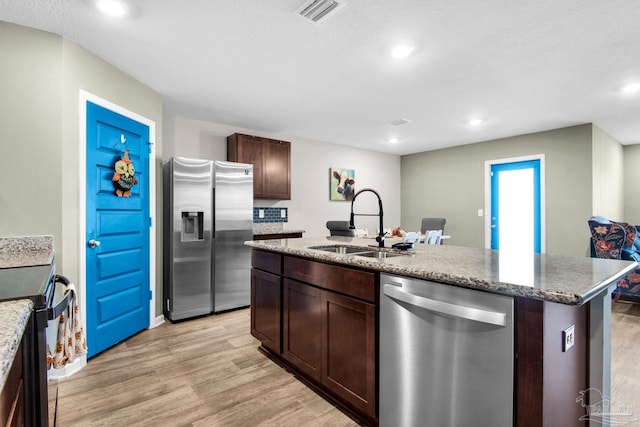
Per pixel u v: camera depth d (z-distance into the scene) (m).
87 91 2.41
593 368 1.38
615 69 2.76
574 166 4.55
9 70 2.04
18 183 2.06
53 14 1.98
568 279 1.14
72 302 1.22
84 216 2.34
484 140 5.45
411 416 1.39
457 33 2.22
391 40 2.31
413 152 6.54
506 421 1.09
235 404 1.83
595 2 1.88
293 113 4.02
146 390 1.97
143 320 2.97
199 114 4.05
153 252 3.10
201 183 3.37
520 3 1.89
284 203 5.11
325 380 1.85
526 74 2.86
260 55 2.53
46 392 0.97
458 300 1.21
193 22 2.09
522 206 5.10
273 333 2.31
